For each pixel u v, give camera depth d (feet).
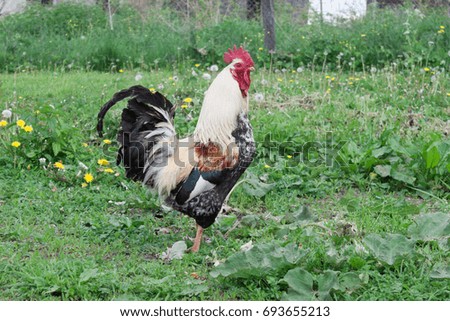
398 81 41.55
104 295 16.47
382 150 26.96
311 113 34.55
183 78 42.91
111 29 59.31
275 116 33.58
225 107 19.02
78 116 33.88
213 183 18.89
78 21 61.98
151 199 23.53
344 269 17.34
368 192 25.02
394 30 51.85
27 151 26.53
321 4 60.70
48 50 53.52
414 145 27.89
